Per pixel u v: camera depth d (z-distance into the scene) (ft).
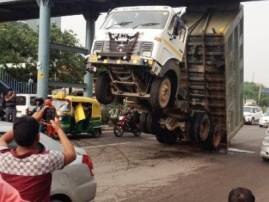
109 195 31.32
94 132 69.56
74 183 21.07
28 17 88.17
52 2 70.49
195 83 58.39
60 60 108.27
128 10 52.49
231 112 62.03
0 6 79.92
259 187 36.65
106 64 50.83
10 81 94.99
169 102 53.83
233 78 60.49
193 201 30.76
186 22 58.75
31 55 108.06
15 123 13.14
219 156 55.52
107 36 50.90
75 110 64.59
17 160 12.85
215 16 58.95
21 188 12.62
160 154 54.03
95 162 45.34
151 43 48.88
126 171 41.24
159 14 50.96
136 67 49.70
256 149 65.67
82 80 111.96
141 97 52.39
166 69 50.78
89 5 78.02
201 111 59.31
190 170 43.65
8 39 105.81
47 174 13.01
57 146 20.07
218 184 37.22
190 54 56.90
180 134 61.05
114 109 88.69
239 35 61.36
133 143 63.72
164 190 33.88
